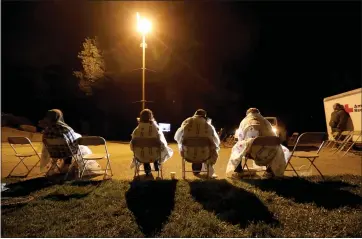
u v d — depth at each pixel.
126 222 3.70
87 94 19.50
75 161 6.11
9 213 3.98
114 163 7.67
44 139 5.60
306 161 7.64
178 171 6.68
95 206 4.18
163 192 4.72
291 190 4.77
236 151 5.84
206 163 5.79
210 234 3.39
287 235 3.34
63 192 4.78
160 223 3.68
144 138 5.36
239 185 5.04
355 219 3.64
